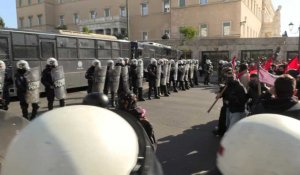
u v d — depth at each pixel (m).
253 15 59.78
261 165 1.28
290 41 35.94
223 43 39.53
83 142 1.18
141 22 59.81
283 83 3.70
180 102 14.62
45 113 1.34
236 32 48.69
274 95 3.93
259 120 1.38
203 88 21.42
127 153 1.27
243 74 7.16
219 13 49.91
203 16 51.38
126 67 13.50
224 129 8.03
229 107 6.84
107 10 64.12
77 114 1.30
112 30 59.69
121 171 1.22
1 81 9.62
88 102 2.43
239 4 48.25
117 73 12.79
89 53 18.31
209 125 9.57
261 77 7.77
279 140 1.28
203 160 6.28
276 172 1.25
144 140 2.06
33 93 9.02
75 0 68.44
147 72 15.55
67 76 16.72
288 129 1.31
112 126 1.29
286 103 3.68
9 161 1.20
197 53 41.19
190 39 42.25
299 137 1.29
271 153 1.27
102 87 12.63
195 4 51.91
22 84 8.89
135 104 4.53
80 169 1.14
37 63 14.91
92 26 62.03
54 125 1.22
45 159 1.15
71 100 14.65
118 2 62.31
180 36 50.69
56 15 72.25
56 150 1.16
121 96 4.54
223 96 7.13
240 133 1.38
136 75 14.53
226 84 7.04
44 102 13.49
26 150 1.18
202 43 40.88
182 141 7.70
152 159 1.86
